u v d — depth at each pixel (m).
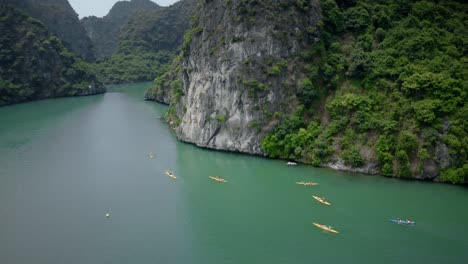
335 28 99.25
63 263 55.62
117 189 78.62
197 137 100.81
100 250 58.53
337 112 86.31
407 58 88.12
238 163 89.81
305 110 90.56
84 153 100.25
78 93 196.00
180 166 89.75
